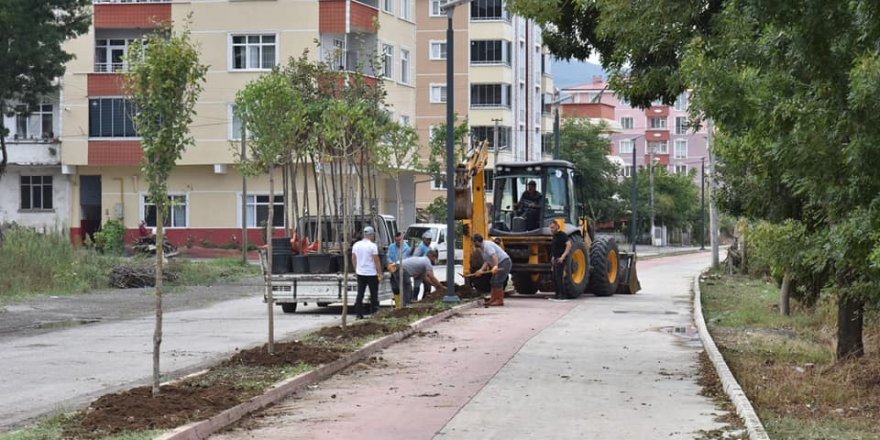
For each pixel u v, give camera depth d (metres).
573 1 16.80
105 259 36.62
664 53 15.70
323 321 23.98
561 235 29.52
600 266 31.41
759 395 13.27
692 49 13.62
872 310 15.62
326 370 14.80
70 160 55.19
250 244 53.97
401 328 19.92
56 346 19.02
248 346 18.91
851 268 13.38
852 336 16.77
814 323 23.48
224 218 54.81
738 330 22.27
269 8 53.53
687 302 29.62
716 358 16.16
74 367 16.14
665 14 14.86
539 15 16.95
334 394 13.28
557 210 30.86
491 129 79.19
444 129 40.62
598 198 88.75
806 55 11.57
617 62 16.44
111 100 55.06
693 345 18.86
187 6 54.03
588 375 14.98
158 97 11.52
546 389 13.70
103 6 54.62
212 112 53.88
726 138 17.12
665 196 100.62
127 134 55.03
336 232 28.30
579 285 30.09
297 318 24.84
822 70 11.54
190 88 11.85
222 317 25.27
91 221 56.47
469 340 19.30
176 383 13.18
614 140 133.62
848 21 11.20
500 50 79.31
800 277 16.94
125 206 55.72
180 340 19.95
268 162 16.72
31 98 49.88
